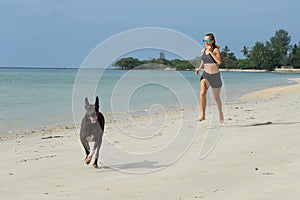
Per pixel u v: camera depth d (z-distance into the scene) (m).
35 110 14.26
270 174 5.21
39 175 5.54
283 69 126.44
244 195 4.43
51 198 4.48
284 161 5.85
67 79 42.56
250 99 18.52
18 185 5.03
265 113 12.03
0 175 5.54
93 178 5.35
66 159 6.61
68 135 9.36
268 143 7.20
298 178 4.97
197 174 5.38
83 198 4.48
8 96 19.75
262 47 128.75
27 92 22.34
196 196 4.48
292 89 26.39
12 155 6.99
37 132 9.82
